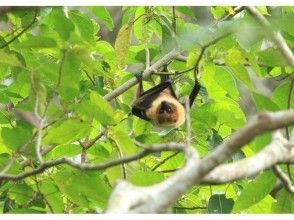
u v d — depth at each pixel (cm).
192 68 1166
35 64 1166
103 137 1198
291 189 823
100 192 1041
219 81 1233
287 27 1007
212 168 641
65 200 1207
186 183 632
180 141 1279
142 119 1403
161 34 1316
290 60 935
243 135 642
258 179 1021
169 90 1510
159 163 1250
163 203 619
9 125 1258
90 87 1252
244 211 1157
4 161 1113
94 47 1223
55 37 1174
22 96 1267
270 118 643
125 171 990
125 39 1240
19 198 1138
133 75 1381
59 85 984
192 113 1232
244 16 1136
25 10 1127
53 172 1134
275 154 735
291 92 1049
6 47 1155
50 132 957
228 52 1105
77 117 978
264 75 1271
